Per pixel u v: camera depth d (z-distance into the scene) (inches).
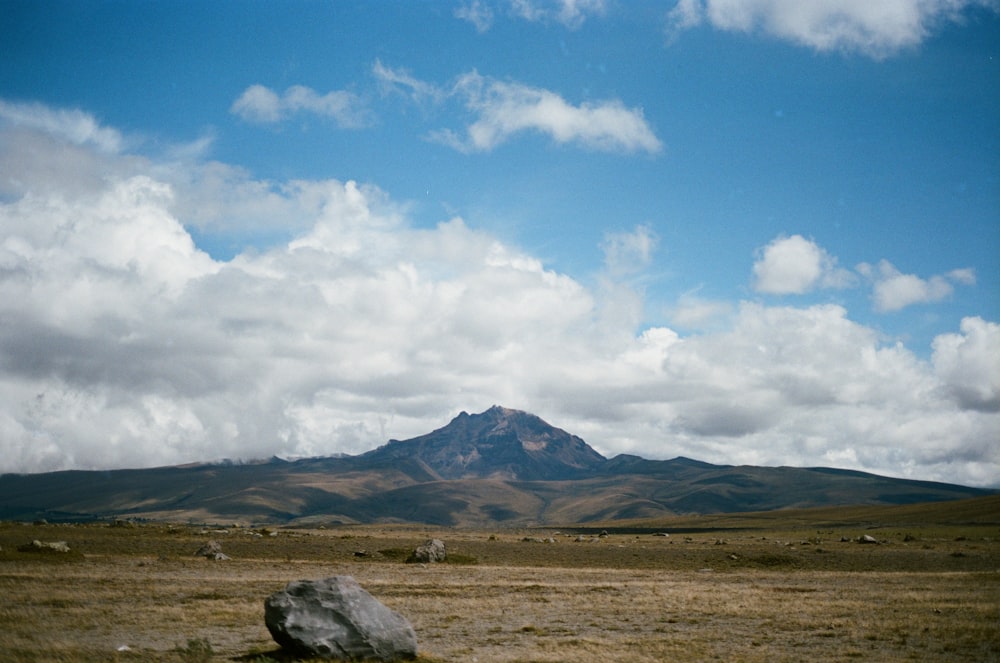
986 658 1370.6
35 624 1617.9
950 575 3543.3
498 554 4680.1
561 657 1336.1
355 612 1268.5
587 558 4596.5
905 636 1605.6
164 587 2399.1
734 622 1836.9
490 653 1379.2
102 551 3860.7
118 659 1237.1
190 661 1234.0
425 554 4109.3
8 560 3174.2
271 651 1304.1
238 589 2388.0
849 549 5408.5
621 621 1859.0
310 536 6033.5
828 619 1871.3
